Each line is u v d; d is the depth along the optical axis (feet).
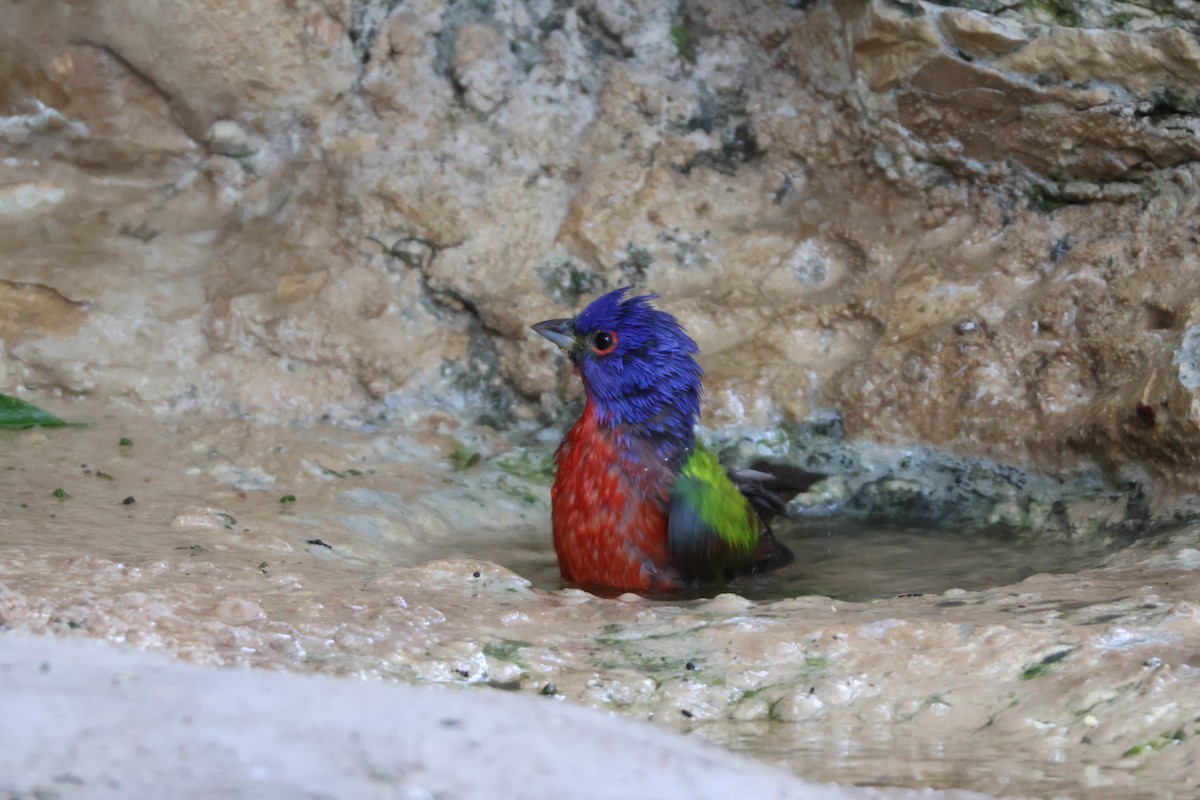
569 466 32.58
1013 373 39.73
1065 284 39.86
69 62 41.11
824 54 43.11
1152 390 35.32
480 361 43.55
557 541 33.04
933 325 41.11
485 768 14.64
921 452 40.16
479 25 44.11
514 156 44.24
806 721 21.57
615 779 14.96
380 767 14.24
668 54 44.55
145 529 31.35
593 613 26.11
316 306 42.60
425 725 15.90
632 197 44.24
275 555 30.55
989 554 34.68
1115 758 19.30
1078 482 37.65
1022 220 41.81
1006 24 39.19
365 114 43.70
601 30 44.68
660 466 31.73
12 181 41.55
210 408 41.04
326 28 42.60
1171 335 36.78
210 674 17.71
